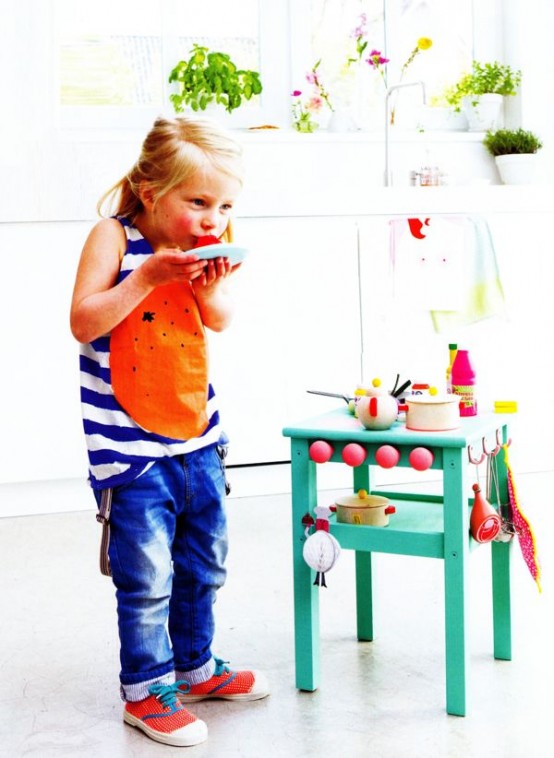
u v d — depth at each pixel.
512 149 3.23
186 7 3.21
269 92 3.29
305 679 1.46
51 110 2.88
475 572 2.05
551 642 1.64
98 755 1.28
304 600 1.45
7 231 2.59
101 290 1.33
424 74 3.40
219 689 1.44
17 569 2.17
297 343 2.79
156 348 1.34
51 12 2.89
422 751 1.26
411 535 1.37
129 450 1.32
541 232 2.92
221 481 1.44
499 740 1.29
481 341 2.88
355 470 1.63
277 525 2.49
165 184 1.31
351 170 3.22
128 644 1.35
